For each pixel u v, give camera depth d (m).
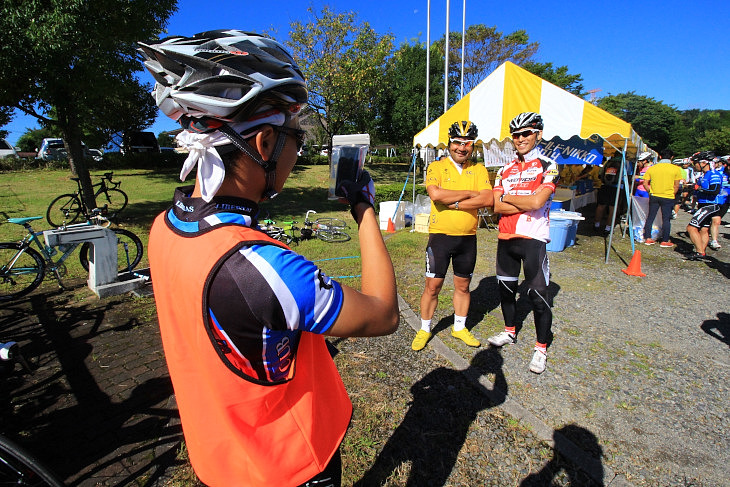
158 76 0.80
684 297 4.78
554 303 4.56
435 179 3.28
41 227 8.03
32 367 3.12
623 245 7.50
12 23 5.80
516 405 2.65
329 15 18.75
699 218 6.30
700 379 3.04
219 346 0.66
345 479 2.05
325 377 0.94
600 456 2.27
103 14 6.63
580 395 2.82
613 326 3.96
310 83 19.45
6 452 1.53
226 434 0.75
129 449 2.27
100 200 11.59
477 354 3.36
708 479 2.11
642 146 7.74
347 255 6.46
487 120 6.46
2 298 4.39
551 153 9.60
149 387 2.87
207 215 0.70
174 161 21.55
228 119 0.68
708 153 6.43
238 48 0.75
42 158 20.30
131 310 4.18
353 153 0.84
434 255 3.26
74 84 6.64
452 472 2.12
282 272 0.63
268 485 0.77
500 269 3.35
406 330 3.76
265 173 0.75
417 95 26.50
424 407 2.63
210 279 0.63
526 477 2.10
